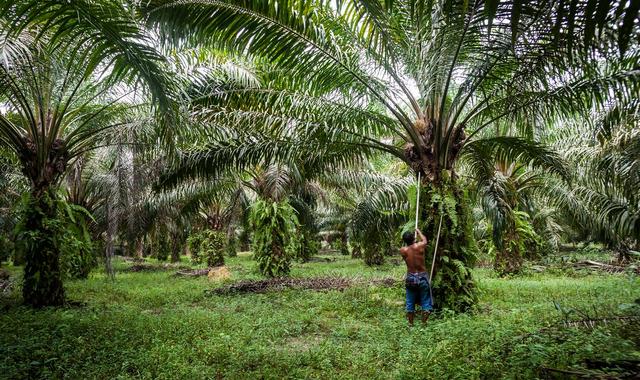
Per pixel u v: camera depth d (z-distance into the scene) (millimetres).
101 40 4754
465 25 5746
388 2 4547
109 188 11289
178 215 18328
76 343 5832
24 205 8867
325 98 8289
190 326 6852
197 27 6027
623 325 5070
